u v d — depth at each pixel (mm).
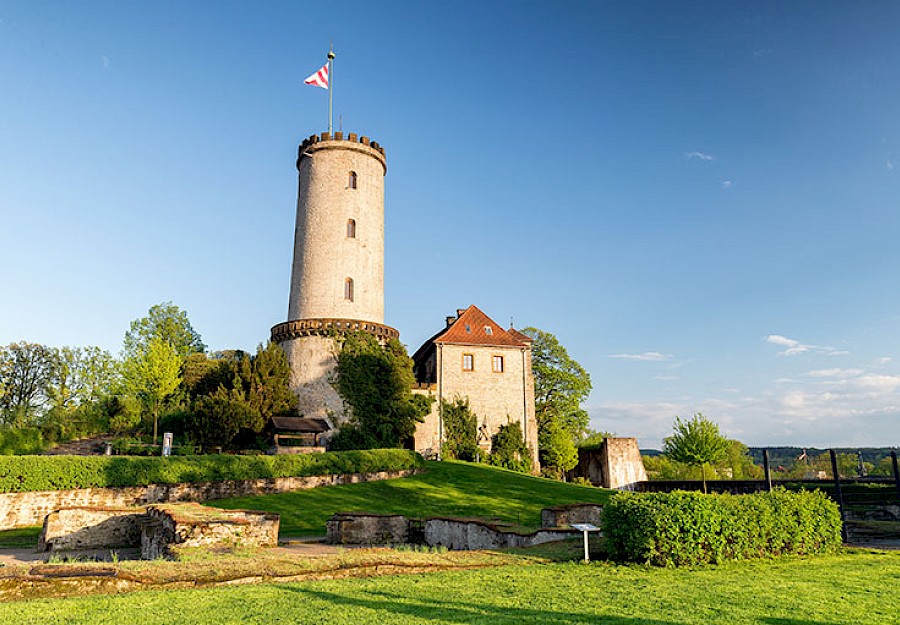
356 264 48031
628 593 10430
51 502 27125
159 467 29703
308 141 50688
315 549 18859
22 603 9352
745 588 10906
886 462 33969
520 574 12258
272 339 47531
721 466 69812
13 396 63781
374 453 36688
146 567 11602
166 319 73438
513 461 49500
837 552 15469
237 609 9156
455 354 51906
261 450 41250
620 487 54781
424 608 9258
